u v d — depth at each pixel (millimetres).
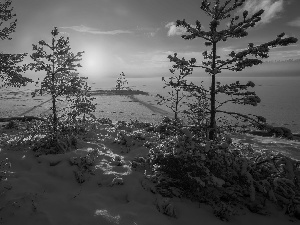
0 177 7781
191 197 7938
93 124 16422
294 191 8430
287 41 8438
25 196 6840
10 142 11117
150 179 8461
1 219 6086
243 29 9289
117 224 6277
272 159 8969
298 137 24625
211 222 7020
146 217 6668
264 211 7852
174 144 8836
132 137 12844
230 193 8148
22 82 16734
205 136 10250
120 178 8203
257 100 9219
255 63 9078
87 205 6859
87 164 9016
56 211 6500
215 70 9531
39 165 8945
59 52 12422
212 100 10375
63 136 11484
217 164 8320
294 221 7605
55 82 12789
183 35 10242
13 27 16156
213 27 9617
